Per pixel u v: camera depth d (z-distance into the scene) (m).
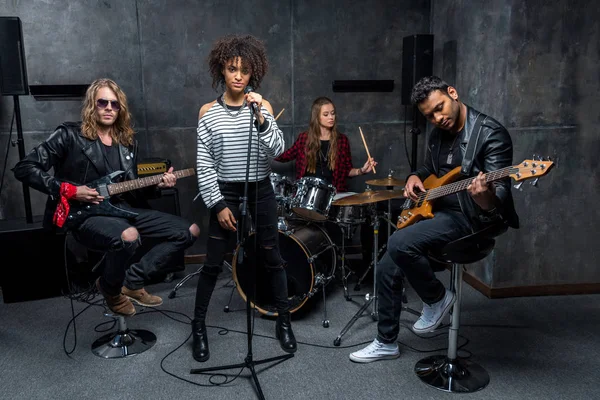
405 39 3.75
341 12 4.07
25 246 3.38
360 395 2.27
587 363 2.51
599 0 3.13
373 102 4.23
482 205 1.98
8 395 2.31
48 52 3.76
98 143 2.59
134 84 3.92
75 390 2.35
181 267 3.72
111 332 2.93
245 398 2.26
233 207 2.54
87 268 3.73
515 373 2.42
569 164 3.28
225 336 2.88
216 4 3.92
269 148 2.44
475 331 2.88
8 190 3.83
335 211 3.23
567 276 3.41
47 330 2.99
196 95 4.02
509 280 3.37
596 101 3.23
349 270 3.75
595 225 3.37
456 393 2.26
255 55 2.40
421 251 2.21
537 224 3.32
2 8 3.66
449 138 2.35
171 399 2.26
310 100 4.15
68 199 2.46
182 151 4.07
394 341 2.56
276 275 2.70
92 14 3.78
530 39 3.11
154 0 3.84
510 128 3.18
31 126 3.82
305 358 2.61
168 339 2.85
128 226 2.45
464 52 3.66
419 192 2.42
